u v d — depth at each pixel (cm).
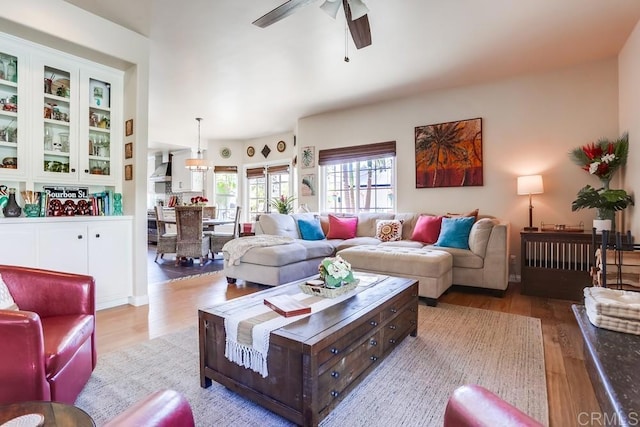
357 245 435
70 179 306
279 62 376
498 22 294
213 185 802
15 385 123
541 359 208
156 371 193
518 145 416
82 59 307
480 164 438
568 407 159
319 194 589
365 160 546
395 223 465
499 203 429
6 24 248
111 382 181
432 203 477
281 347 144
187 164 652
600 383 94
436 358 211
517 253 420
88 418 85
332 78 423
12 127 279
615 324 122
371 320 179
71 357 152
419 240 430
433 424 148
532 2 265
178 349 223
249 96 491
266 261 366
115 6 273
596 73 373
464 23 295
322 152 581
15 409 88
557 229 370
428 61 372
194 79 426
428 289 318
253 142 791
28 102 281
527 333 251
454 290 384
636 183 304
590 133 377
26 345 124
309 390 135
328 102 518
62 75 306
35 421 82
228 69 395
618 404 77
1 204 267
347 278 215
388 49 344
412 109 490
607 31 311
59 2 267
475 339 240
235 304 186
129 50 313
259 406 161
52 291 177
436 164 469
